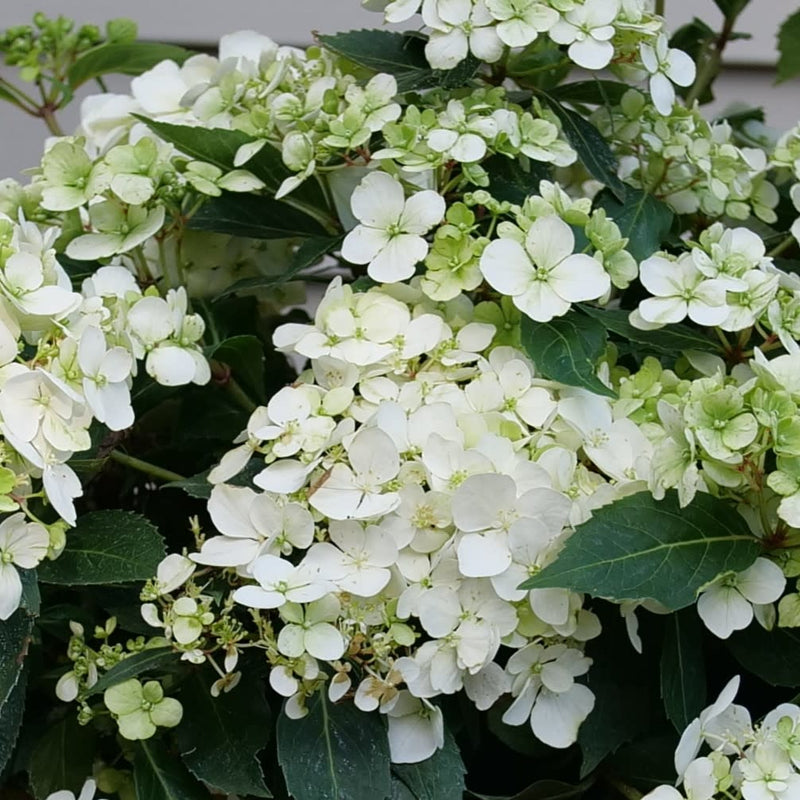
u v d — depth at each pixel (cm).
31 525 44
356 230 52
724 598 47
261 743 48
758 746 45
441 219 52
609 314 53
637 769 50
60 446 44
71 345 46
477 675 47
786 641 50
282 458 49
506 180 55
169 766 49
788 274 55
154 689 47
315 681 47
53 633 52
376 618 47
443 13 53
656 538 46
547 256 50
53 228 51
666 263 51
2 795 56
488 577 47
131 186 54
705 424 45
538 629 47
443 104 57
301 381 52
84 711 49
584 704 48
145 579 48
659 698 50
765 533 47
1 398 44
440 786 48
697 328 55
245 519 48
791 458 45
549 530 46
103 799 52
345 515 46
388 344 50
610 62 56
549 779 50
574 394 50
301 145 54
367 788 47
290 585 45
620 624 50
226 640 46
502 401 50
